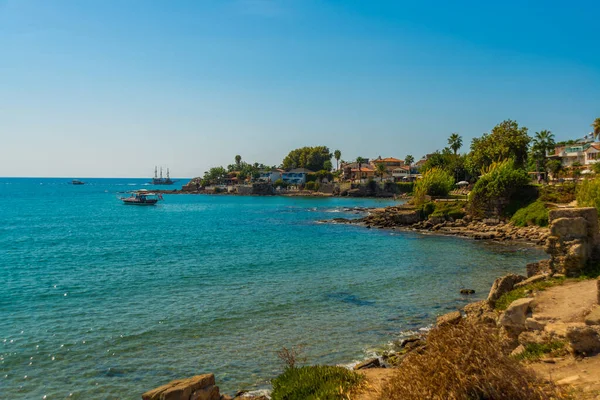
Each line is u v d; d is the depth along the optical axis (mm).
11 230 67312
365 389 11422
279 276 33062
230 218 91625
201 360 17500
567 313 13320
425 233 63438
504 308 16250
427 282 31156
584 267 17703
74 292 27797
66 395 14672
